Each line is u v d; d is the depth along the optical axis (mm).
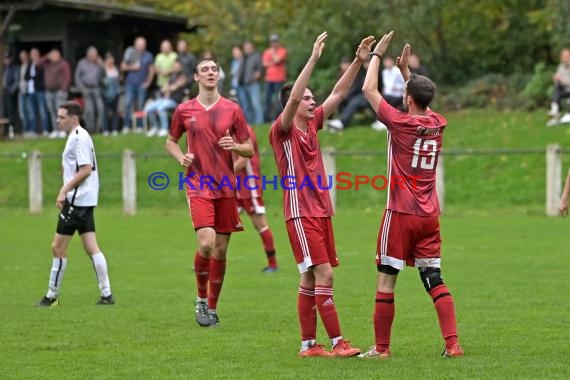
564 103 83375
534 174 70625
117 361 25641
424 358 25297
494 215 64500
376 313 25406
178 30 104625
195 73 31016
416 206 24859
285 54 84438
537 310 32156
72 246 53531
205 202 30344
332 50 94188
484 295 35344
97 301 35625
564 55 78000
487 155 73750
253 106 84500
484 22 95938
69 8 90688
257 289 37938
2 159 82812
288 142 25594
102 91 86688
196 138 30531
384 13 91875
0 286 39781
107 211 72438
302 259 25516
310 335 26031
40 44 95125
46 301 34750
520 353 25766
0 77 90188
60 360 25859
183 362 25406
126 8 93250
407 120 24734
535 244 50156
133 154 69750
